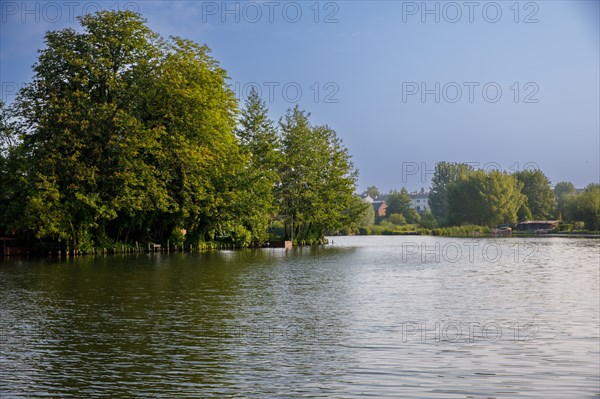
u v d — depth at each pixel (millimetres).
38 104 51438
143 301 23250
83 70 51750
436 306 22453
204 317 19891
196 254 54500
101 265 40500
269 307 22016
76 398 11867
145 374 13391
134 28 53625
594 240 94625
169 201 56969
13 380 12930
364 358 14766
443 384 12844
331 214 78750
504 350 15641
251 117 71812
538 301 23891
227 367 13922
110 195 52312
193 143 56719
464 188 147750
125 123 50750
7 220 51469
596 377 13406
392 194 192375
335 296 24984
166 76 54250
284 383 12820
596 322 19359
